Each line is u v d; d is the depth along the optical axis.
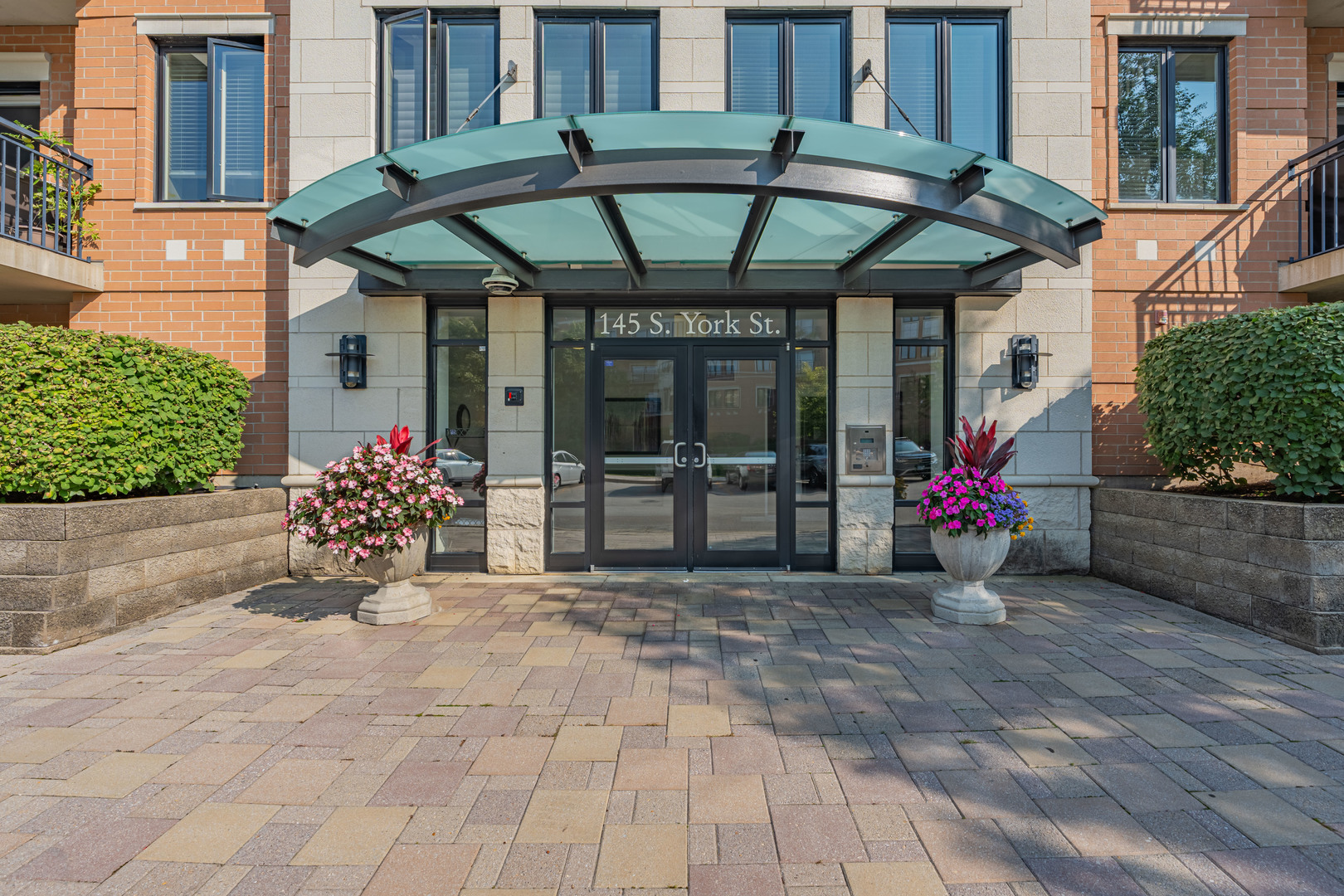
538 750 3.01
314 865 2.23
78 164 6.79
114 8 6.76
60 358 4.60
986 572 4.93
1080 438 6.55
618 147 4.20
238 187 6.89
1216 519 5.03
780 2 6.50
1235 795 2.64
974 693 3.64
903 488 6.75
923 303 6.75
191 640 4.51
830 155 4.24
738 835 2.40
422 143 4.05
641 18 6.61
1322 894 2.10
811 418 6.77
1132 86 6.93
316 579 6.42
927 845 2.34
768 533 6.74
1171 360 5.52
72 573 4.35
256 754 2.97
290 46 6.63
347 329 6.54
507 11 6.47
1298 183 6.51
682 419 6.74
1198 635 4.60
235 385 6.11
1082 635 4.62
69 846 2.32
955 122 6.68
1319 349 4.41
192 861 2.25
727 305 6.75
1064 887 2.13
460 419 6.74
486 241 5.30
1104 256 6.73
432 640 4.54
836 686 3.74
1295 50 6.71
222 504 5.69
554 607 5.36
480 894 2.10
